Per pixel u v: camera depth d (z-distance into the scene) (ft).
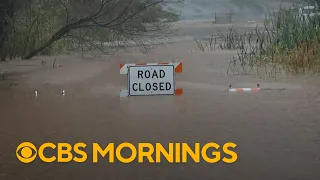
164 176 23.03
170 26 110.42
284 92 43.80
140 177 22.93
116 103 39.68
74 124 33.06
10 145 28.09
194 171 23.67
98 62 66.74
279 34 64.80
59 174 23.48
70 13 74.18
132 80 42.45
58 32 70.33
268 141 28.50
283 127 31.71
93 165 24.75
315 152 26.18
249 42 76.79
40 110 37.68
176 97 41.83
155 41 93.91
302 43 58.90
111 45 81.10
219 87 46.78
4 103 40.47
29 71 58.44
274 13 87.15
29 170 23.97
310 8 70.23
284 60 58.18
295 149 26.84
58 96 43.19
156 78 42.42
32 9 73.61
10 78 53.52
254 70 56.29
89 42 74.54
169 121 33.65
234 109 37.11
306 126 31.76
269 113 35.70
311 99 40.45
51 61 67.67
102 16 72.84
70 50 78.02
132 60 68.44
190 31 123.03
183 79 51.57
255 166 24.17
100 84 49.06
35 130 31.63
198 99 40.86
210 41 92.17
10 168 24.29
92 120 34.27
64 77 53.72
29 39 72.84
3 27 66.49
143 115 35.60
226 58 68.13
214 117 34.68
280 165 24.27
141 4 73.82
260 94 42.88
